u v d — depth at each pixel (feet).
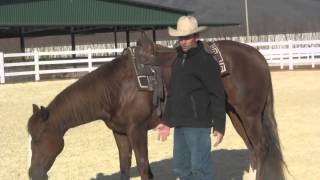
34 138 18.90
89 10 105.19
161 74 20.04
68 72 82.99
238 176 24.08
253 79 21.12
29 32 119.24
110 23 106.42
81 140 34.04
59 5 102.68
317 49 82.53
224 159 27.30
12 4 98.94
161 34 194.08
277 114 40.75
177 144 16.75
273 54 82.99
